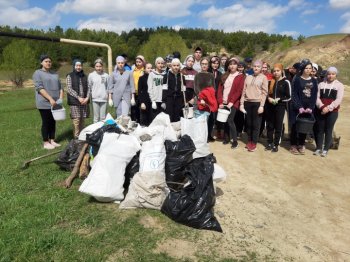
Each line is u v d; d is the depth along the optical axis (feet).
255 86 23.57
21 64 134.92
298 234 14.26
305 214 15.98
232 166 21.22
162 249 12.50
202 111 24.76
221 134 27.43
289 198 17.43
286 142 27.43
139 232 13.43
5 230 13.15
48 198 16.08
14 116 45.14
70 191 16.87
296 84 22.84
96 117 27.25
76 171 18.17
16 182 17.97
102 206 15.42
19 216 14.23
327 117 23.36
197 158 17.17
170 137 18.04
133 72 29.35
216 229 13.82
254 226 14.56
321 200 17.44
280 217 15.53
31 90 96.07
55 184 17.81
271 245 13.28
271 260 12.33
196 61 28.27
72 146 19.71
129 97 27.32
